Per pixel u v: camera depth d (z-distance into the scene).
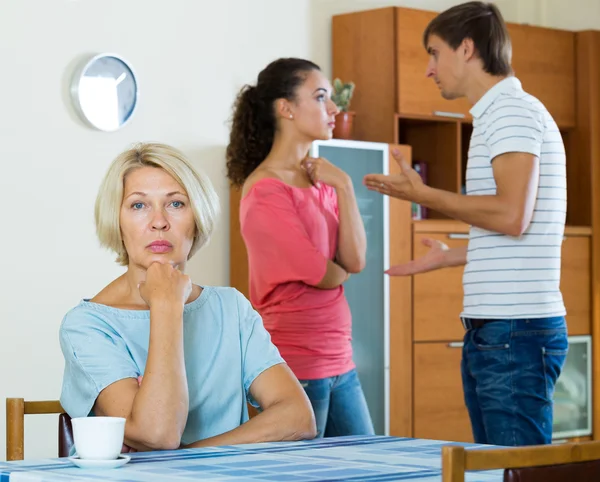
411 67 5.57
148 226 2.07
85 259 4.71
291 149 3.42
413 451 1.80
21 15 4.52
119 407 1.94
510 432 3.06
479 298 3.15
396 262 5.30
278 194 3.28
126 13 4.88
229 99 5.28
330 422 3.27
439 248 3.66
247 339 2.17
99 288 4.75
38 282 4.55
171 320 1.93
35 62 4.56
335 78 5.75
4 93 4.47
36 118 4.56
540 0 6.52
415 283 5.38
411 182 3.22
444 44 3.29
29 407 2.07
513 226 3.03
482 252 3.15
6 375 4.45
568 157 6.22
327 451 1.81
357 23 5.66
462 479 1.18
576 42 6.18
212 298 2.17
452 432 5.50
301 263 3.19
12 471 1.55
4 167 4.46
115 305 2.08
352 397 3.29
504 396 3.07
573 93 6.16
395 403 5.30
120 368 1.98
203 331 2.12
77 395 2.01
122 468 1.58
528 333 3.06
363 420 3.29
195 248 2.17
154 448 1.88
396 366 5.30
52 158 4.61
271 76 3.41
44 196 4.58
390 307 5.28
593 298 6.06
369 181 3.31
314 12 5.69
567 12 6.47
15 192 4.50
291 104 3.38
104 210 2.10
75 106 4.67
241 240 5.10
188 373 2.07
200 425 2.08
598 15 6.45
